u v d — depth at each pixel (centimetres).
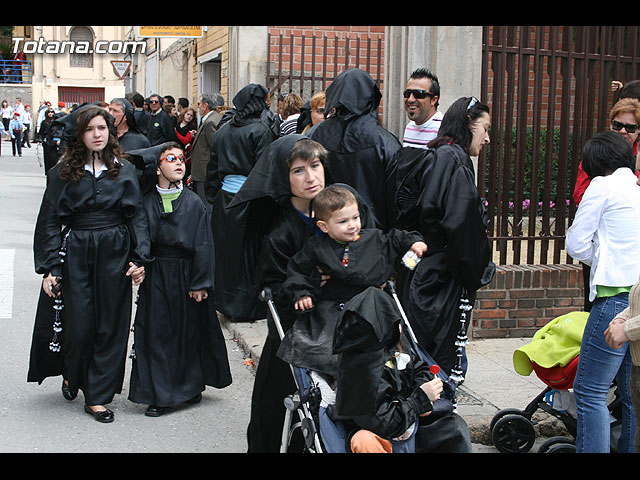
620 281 399
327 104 508
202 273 551
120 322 536
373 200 502
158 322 547
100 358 532
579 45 697
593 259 412
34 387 603
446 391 358
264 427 412
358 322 313
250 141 752
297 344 357
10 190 1933
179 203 552
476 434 495
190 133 1255
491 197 693
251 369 657
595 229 408
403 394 333
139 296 555
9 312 813
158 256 552
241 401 584
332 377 353
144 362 550
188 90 1844
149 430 522
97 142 520
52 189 527
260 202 404
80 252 526
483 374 588
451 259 441
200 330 566
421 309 448
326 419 340
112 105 905
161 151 546
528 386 563
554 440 451
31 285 937
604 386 408
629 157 420
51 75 5100
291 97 800
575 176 705
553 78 685
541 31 675
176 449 489
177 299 551
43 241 529
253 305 766
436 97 504
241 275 758
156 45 2445
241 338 714
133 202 533
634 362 352
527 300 686
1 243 1195
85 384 535
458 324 459
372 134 500
